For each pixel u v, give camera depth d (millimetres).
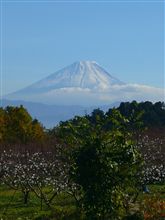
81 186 19656
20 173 43594
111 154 18531
